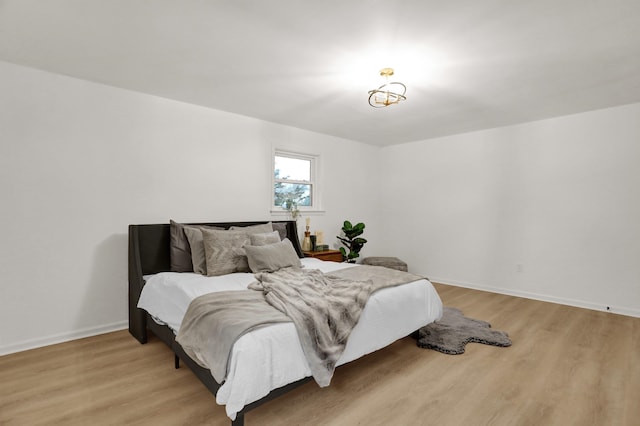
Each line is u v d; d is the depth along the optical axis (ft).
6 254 7.83
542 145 12.84
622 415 5.57
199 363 5.38
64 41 6.89
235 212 12.12
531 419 5.46
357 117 12.53
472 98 10.30
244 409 4.72
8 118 7.84
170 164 10.49
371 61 7.72
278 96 10.20
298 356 5.28
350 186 16.79
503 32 6.40
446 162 15.76
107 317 9.32
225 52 7.35
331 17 5.96
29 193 8.11
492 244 14.28
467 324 9.86
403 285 8.02
